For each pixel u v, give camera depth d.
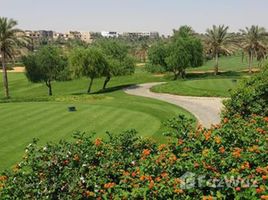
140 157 12.20
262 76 21.75
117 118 33.06
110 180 10.89
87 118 33.09
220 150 11.20
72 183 10.41
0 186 10.76
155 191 9.19
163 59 87.44
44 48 75.56
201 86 61.25
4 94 80.81
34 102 44.38
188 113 38.88
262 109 20.86
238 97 21.20
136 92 63.56
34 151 11.70
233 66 118.88
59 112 35.84
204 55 97.25
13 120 32.81
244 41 95.75
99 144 12.46
